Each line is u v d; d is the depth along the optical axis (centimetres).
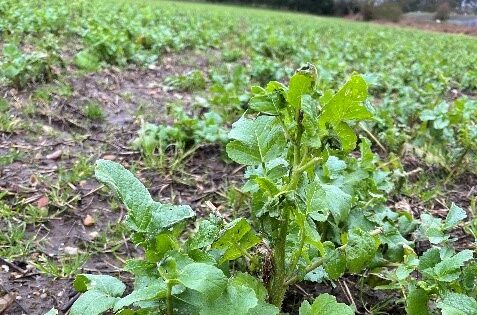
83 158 144
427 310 80
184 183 139
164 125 171
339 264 76
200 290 59
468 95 319
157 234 69
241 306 62
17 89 190
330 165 100
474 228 123
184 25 473
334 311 68
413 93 251
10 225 112
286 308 94
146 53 291
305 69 69
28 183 130
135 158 150
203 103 192
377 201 112
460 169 164
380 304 96
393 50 525
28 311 91
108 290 71
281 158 79
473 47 731
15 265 101
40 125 162
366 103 85
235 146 78
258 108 72
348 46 488
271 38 386
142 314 70
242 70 243
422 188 153
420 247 114
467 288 83
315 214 69
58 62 226
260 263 80
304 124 70
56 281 98
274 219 71
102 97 203
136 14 489
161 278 64
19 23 309
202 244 70
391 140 177
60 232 114
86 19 383
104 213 122
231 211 126
